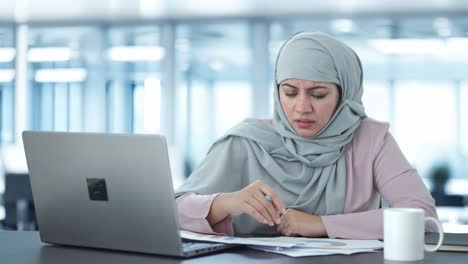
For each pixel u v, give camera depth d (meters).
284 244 1.57
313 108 1.95
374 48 9.07
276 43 8.26
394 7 7.14
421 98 10.38
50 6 7.34
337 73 1.95
